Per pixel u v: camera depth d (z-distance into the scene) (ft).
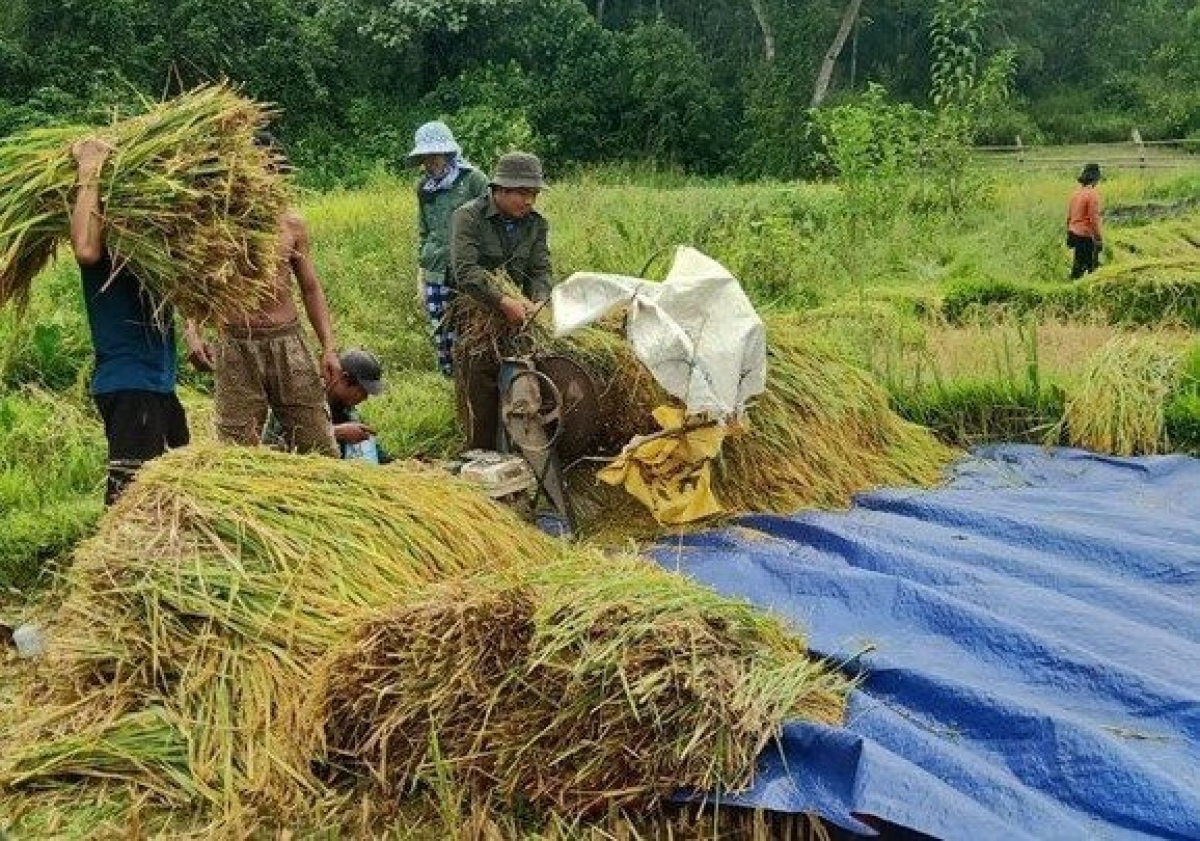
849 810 10.61
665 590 12.04
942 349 26.84
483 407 19.72
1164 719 12.53
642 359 17.20
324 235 41.83
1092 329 28.50
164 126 14.66
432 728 11.59
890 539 17.51
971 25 55.26
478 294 18.63
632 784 11.15
